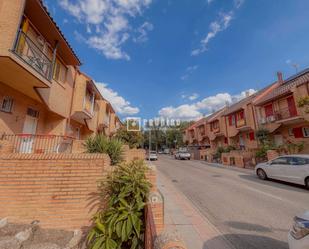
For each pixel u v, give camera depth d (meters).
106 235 3.54
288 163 9.60
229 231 4.40
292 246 2.77
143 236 3.45
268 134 18.20
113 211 3.81
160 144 69.00
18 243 3.58
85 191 4.43
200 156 30.03
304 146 14.55
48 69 7.85
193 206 6.29
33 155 4.47
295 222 2.88
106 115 22.27
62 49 9.43
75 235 4.05
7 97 7.23
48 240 3.82
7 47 5.36
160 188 8.98
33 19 7.27
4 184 4.28
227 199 7.08
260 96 20.75
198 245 3.77
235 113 24.66
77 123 14.86
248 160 16.80
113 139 7.45
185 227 4.62
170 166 19.45
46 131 10.23
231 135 25.50
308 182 8.43
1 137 6.64
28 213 4.20
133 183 3.95
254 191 8.26
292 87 15.16
